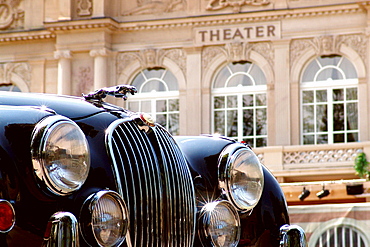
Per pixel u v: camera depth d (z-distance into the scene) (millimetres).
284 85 37469
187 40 39062
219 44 38531
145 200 3812
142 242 3783
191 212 4121
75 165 3461
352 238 10258
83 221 3482
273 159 35031
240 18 38156
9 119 3441
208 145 4547
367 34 36469
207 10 39000
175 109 39000
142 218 3789
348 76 36844
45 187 3381
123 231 3604
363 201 13352
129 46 39688
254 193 4402
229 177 4348
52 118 3467
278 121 37250
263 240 4504
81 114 3887
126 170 3801
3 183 3312
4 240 3289
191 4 39312
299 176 34781
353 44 36844
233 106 38156
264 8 38094
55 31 39688
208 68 38656
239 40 38281
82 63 39531
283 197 4727
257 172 4438
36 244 3355
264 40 37906
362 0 36375
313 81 37250
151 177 3873
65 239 3334
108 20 38812
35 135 3396
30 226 3352
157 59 39281
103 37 39188
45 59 40719
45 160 3377
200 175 4371
